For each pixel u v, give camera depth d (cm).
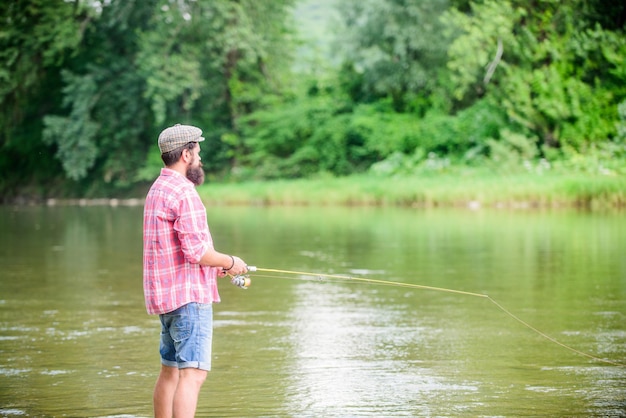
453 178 3212
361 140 4022
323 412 519
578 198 2644
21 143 4500
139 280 1123
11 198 4459
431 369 628
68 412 520
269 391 569
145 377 607
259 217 2447
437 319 834
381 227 1980
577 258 1299
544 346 706
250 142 4206
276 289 1048
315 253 1418
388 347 705
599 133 3188
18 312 882
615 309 869
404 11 3931
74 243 1681
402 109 4150
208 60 4241
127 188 4466
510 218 2203
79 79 4212
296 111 4134
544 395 554
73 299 966
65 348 707
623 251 1384
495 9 3531
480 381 592
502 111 3559
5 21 3988
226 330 784
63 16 4109
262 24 4306
